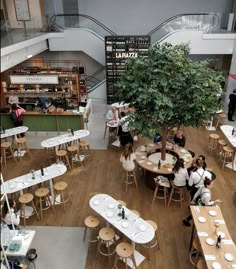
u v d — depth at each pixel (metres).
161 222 5.60
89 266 4.69
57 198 6.26
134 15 12.27
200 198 5.06
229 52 10.68
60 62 13.02
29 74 9.06
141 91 5.07
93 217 5.06
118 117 8.92
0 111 9.06
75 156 7.91
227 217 5.70
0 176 4.06
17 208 5.88
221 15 10.49
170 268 4.64
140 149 6.99
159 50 5.20
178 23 10.73
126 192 6.52
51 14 11.11
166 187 5.88
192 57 12.61
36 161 7.87
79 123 9.11
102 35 11.29
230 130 7.83
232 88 10.81
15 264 4.14
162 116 5.15
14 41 8.00
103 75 12.41
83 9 12.23
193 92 5.04
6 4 9.79
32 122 9.18
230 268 3.70
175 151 6.86
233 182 6.85
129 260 4.77
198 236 4.21
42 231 5.41
